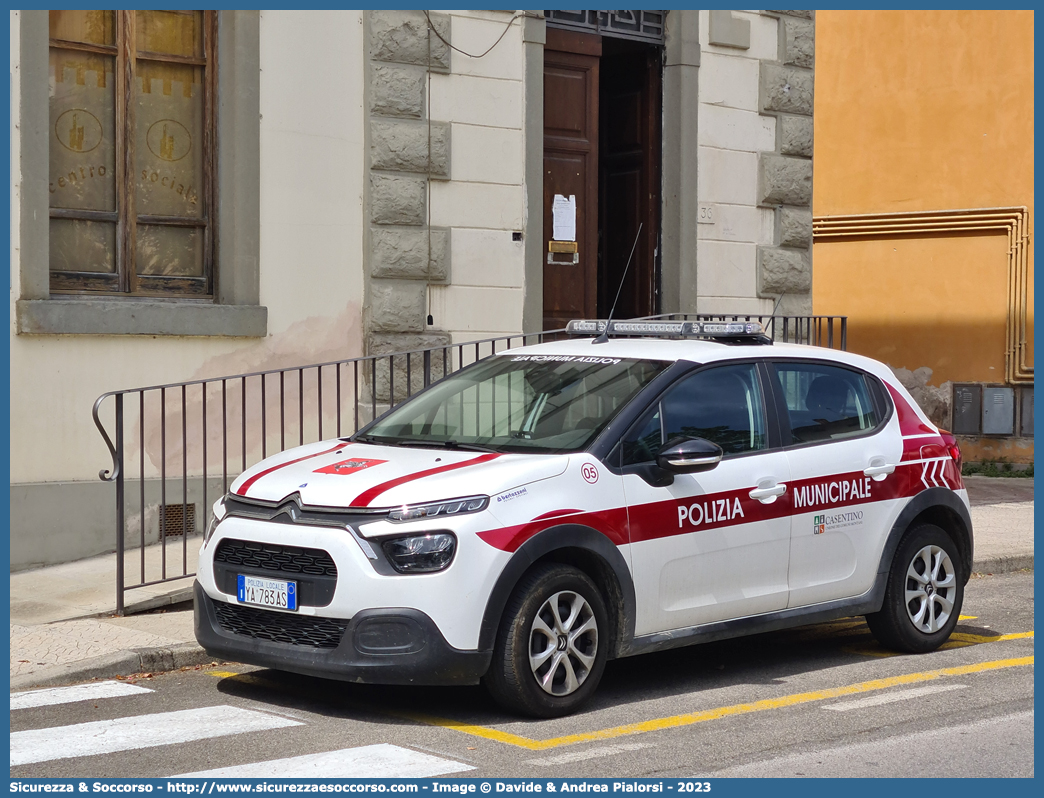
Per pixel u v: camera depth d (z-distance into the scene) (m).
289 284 10.85
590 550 6.05
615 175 13.95
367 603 5.65
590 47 13.02
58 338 9.67
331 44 11.03
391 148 11.29
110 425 9.88
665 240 13.43
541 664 5.90
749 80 13.88
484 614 5.70
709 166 13.58
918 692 6.64
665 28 13.43
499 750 5.45
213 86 10.63
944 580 7.74
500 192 12.03
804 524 6.95
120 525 8.11
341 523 5.79
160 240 10.47
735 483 6.66
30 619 7.93
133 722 5.87
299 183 10.90
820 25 18.72
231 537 6.10
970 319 17.88
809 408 7.24
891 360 18.36
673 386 6.66
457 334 11.80
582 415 6.52
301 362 10.92
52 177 9.98
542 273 12.47
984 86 17.70
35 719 5.93
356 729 5.77
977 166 17.78
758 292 14.00
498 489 5.85
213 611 6.21
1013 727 5.96
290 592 5.84
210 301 10.65
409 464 6.20
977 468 17.62
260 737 5.63
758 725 5.94
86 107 10.12
